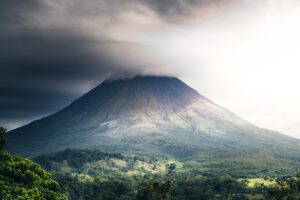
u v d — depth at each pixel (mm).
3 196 134000
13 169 147125
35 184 147500
